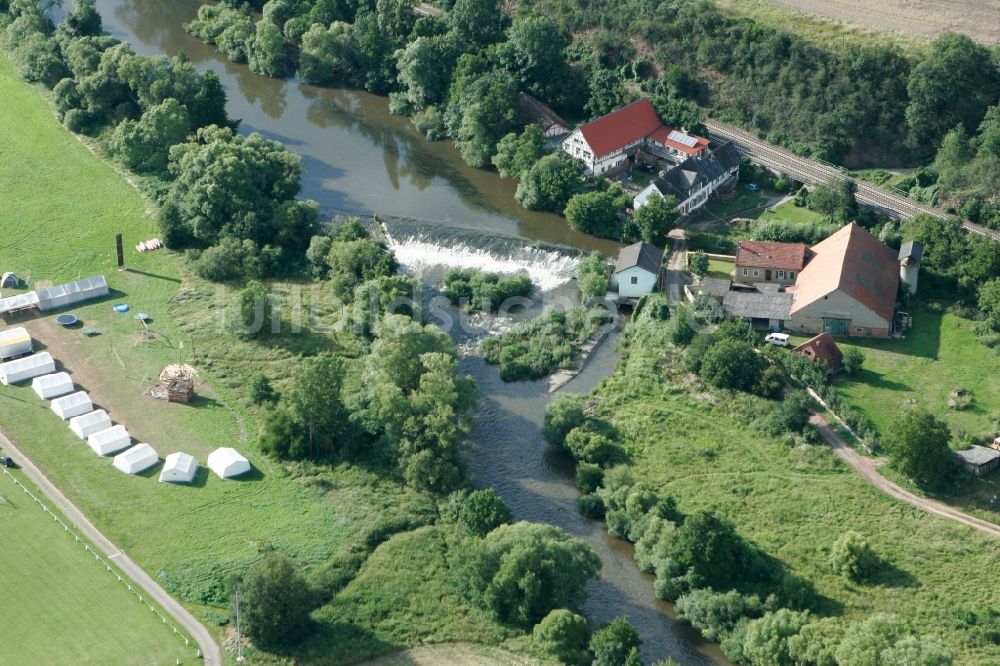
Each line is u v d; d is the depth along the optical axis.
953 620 161.38
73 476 187.12
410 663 157.88
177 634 159.25
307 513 181.62
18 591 165.12
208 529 177.50
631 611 168.62
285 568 159.25
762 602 165.75
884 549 174.12
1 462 189.00
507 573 162.62
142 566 170.12
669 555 171.12
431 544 176.88
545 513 186.38
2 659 154.38
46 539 174.25
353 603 166.50
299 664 156.88
